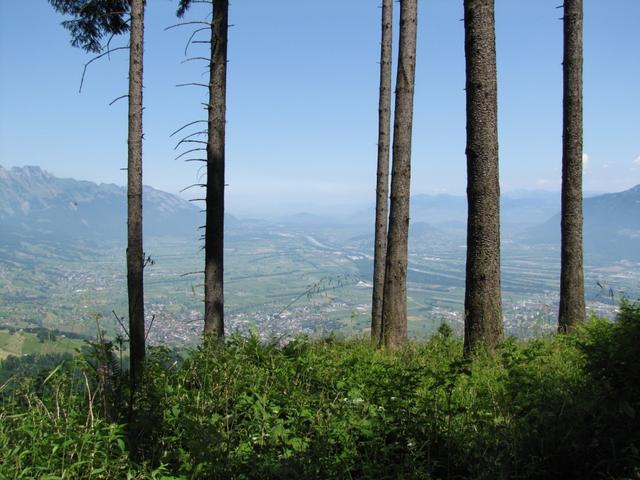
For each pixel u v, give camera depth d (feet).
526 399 15.12
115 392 16.14
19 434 12.98
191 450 12.58
